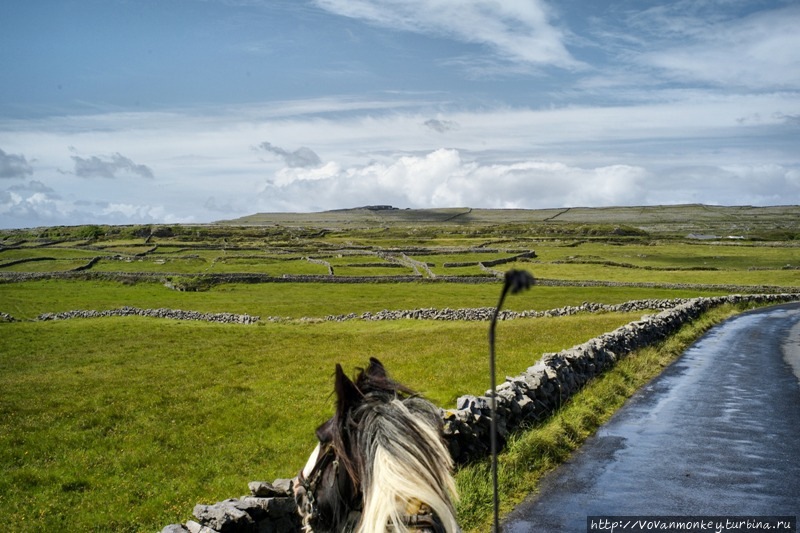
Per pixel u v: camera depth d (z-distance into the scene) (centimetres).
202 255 14625
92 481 1440
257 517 825
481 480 1065
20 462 1614
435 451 341
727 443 1366
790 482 1105
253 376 2845
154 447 1705
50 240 18675
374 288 9600
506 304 7412
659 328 3353
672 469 1182
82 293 8962
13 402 2361
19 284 10100
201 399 2338
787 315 5684
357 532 339
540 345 3428
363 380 396
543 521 932
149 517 1182
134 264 13012
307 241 18825
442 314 5766
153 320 5666
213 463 1539
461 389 2227
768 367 2503
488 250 15150
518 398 1450
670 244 17788
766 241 18962
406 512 318
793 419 1593
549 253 15450
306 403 2231
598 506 993
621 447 1341
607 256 14800
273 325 5478
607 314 5844
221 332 4716
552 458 1239
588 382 1945
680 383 2134
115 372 3048
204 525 800
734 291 9244
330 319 5831
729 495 1041
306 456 1580
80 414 2142
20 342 4219
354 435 358
